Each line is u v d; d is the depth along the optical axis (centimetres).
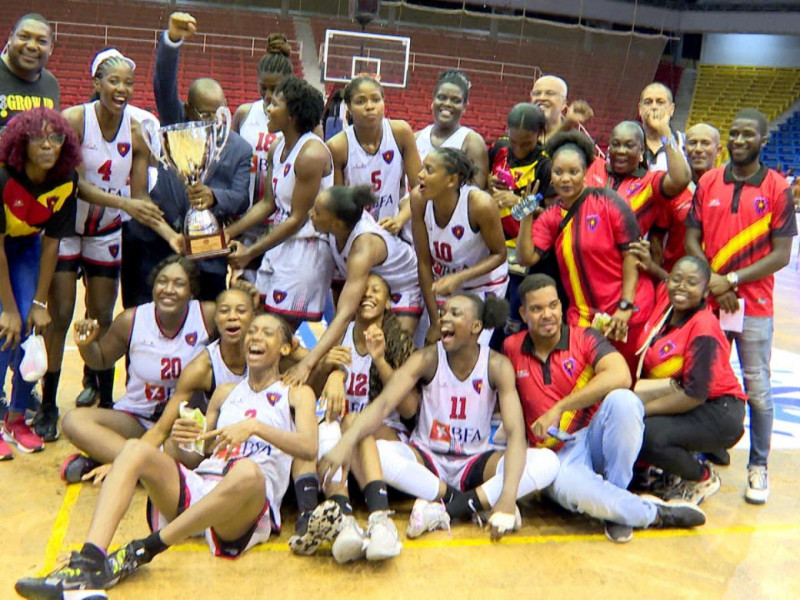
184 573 307
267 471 339
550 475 360
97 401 477
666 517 363
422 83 2006
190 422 314
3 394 431
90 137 415
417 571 317
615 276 402
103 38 1856
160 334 384
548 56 2138
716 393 380
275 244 408
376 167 431
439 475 370
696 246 415
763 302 403
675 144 417
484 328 374
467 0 2119
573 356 370
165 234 407
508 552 337
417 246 408
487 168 457
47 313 401
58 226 391
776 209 396
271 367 349
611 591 309
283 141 406
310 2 2161
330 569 316
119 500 289
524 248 407
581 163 393
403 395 363
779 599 308
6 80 421
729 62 2488
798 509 393
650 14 2305
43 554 314
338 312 374
